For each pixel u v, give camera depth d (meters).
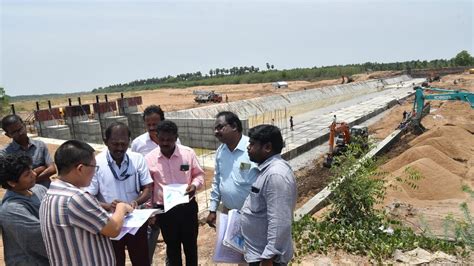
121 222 3.05
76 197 2.69
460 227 6.25
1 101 37.16
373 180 7.51
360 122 32.47
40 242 3.04
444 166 14.07
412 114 23.33
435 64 102.25
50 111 25.58
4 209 3.05
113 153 4.02
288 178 3.03
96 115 27.56
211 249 6.59
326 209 9.07
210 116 36.22
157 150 4.64
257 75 99.25
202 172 4.82
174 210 4.48
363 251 5.82
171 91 76.88
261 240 3.21
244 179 4.01
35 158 5.03
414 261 5.39
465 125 22.08
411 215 8.70
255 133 3.18
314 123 31.64
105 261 2.90
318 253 5.86
